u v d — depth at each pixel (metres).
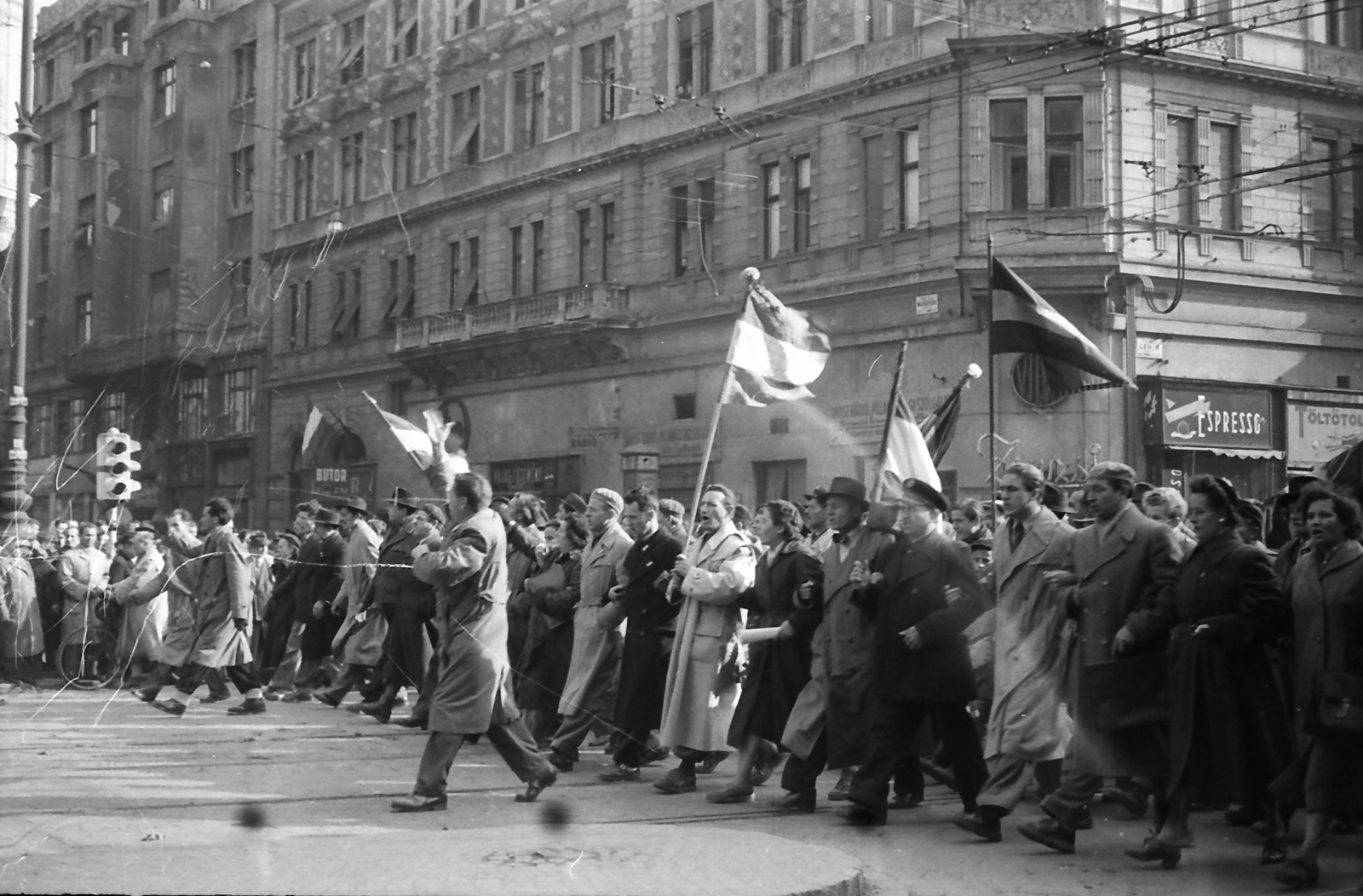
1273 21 24.64
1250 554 6.97
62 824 7.02
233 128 14.00
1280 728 7.15
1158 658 7.18
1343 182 26.09
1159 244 23.22
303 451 14.91
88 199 14.27
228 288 14.14
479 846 6.10
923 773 9.87
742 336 9.78
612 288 17.19
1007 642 7.57
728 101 18.45
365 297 15.40
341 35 14.91
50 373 15.34
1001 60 20.52
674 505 9.80
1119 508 7.44
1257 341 24.64
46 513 16.95
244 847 6.06
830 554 8.32
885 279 18.70
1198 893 6.30
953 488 18.98
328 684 15.20
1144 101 23.06
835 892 5.41
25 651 16.02
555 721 11.20
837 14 19.44
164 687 15.85
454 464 12.39
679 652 8.79
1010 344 10.32
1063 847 7.17
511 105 17.03
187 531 13.74
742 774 8.49
